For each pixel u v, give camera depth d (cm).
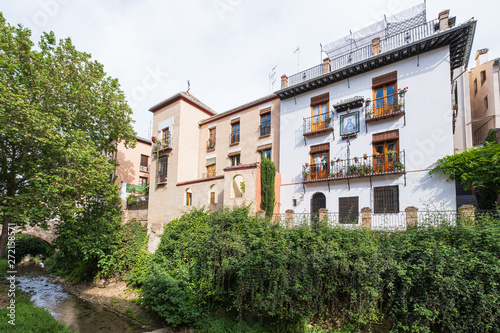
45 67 1284
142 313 1159
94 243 1462
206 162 2123
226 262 937
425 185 1170
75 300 1408
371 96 1390
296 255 826
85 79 1499
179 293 1040
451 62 1303
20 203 1161
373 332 762
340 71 1449
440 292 660
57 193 1190
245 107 1939
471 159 1050
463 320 639
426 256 693
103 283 1534
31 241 2684
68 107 1384
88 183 1289
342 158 1430
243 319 954
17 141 1138
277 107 1789
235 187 1689
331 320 823
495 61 1997
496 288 614
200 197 1748
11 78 1154
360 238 825
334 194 1417
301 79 1691
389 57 1316
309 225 953
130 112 1830
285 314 848
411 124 1245
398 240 779
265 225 1040
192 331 982
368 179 1320
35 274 2044
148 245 1608
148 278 1152
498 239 656
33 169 1177
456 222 784
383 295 746
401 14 1420
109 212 1596
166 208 1969
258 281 871
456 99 1942
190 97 2158
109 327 1066
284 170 1642
